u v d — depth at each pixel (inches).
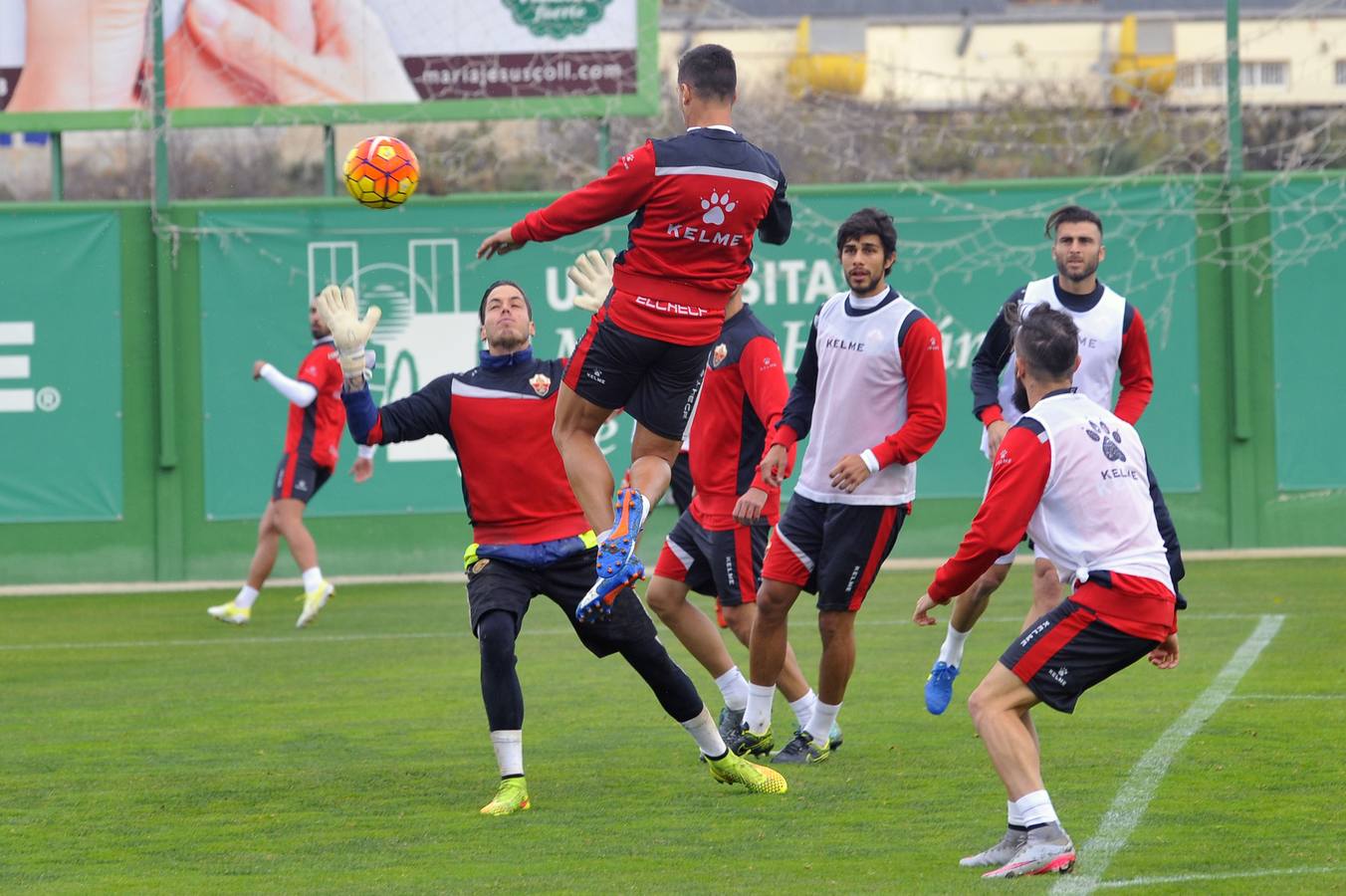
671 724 1043.9
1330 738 932.6
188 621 1659.7
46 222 2007.9
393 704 1141.1
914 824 755.4
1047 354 677.3
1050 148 2513.5
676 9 2581.2
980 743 956.6
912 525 2043.6
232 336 2022.6
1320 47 2600.9
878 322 894.4
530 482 824.9
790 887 643.5
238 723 1074.1
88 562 2017.7
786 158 2571.4
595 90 2003.0
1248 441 2038.6
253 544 2026.3
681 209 741.9
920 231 2046.0
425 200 2030.0
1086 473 663.1
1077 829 729.0
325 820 787.4
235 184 2620.6
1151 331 2043.6
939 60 2709.2
